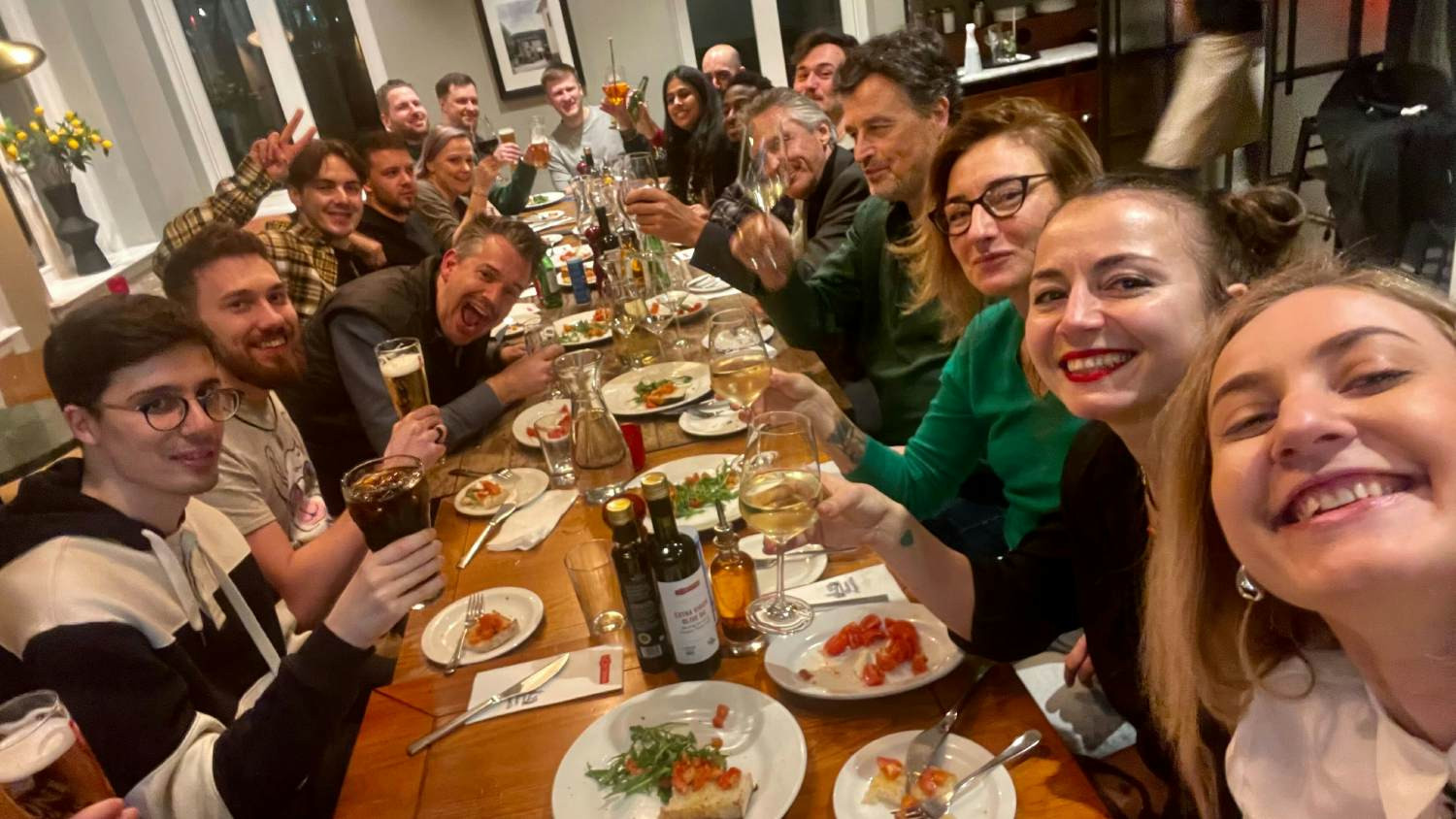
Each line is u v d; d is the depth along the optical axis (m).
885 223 2.09
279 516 1.92
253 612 1.52
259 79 5.44
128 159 4.67
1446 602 0.58
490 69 5.70
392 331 2.24
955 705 1.04
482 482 1.79
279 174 3.20
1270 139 3.05
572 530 1.58
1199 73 3.12
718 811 0.92
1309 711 0.77
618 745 1.05
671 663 1.18
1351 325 0.61
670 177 4.95
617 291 2.56
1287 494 0.60
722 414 1.91
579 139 5.52
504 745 1.10
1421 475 0.57
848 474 1.62
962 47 5.53
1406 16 2.52
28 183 3.90
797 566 1.36
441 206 4.35
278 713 1.09
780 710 1.05
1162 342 0.92
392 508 1.12
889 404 2.17
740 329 1.76
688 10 5.75
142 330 1.22
